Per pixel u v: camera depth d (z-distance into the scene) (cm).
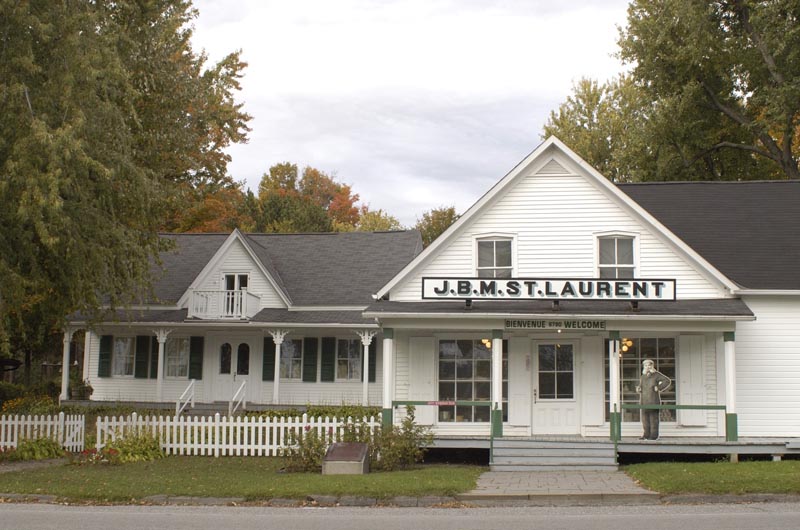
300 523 1251
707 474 1645
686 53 3684
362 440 2041
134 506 1456
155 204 2350
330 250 3584
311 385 3164
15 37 1803
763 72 3719
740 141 3997
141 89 2502
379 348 3139
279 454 2166
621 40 4031
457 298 2119
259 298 3241
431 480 1648
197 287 3250
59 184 1714
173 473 1823
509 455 2012
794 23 3375
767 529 1164
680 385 2216
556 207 2259
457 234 2278
